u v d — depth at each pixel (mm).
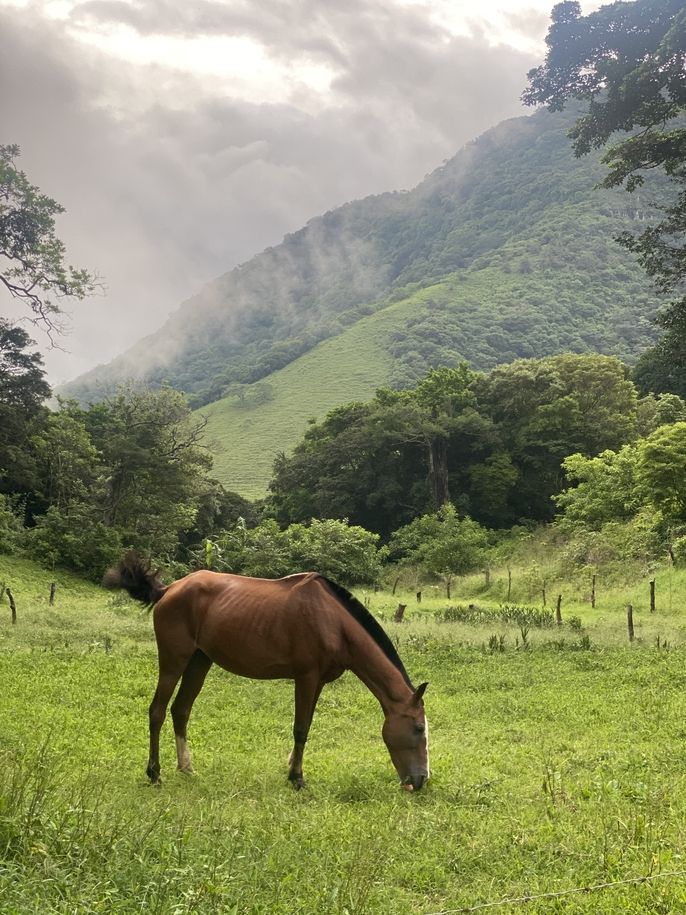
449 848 5883
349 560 41719
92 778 7203
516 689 13305
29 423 45406
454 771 8398
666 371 63750
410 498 60906
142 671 13203
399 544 49906
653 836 5906
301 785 7754
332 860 5492
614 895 4980
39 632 16328
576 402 57781
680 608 25703
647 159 26734
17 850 4590
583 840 5984
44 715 9945
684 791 7453
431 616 22984
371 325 173125
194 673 8344
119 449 46969
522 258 187000
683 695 12242
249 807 6910
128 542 46094
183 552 56281
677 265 27688
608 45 27234
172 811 6133
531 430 58812
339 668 8055
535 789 7586
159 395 51344
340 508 61156
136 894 4387
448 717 11375
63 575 37938
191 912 4207
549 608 28391
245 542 42594
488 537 50625
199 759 8727
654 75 26016
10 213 34188
